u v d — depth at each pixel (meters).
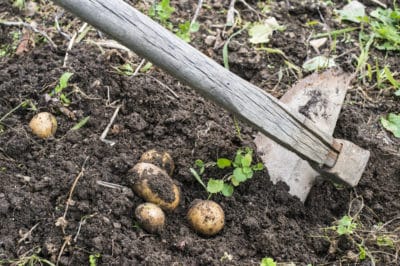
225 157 1.38
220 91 1.20
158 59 1.17
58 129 1.40
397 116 1.49
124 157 1.34
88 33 1.59
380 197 1.39
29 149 1.36
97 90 1.44
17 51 1.55
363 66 1.58
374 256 1.30
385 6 1.74
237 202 1.34
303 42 1.64
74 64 1.47
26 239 1.26
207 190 1.33
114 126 1.40
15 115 1.42
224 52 1.57
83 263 1.24
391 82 1.54
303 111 1.40
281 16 1.70
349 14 1.69
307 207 1.37
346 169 1.31
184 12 1.69
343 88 1.41
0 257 1.24
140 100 1.44
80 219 1.27
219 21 1.67
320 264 1.29
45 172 1.32
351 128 1.46
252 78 1.58
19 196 1.29
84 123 1.40
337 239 1.31
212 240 1.29
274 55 1.61
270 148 1.39
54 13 1.66
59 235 1.26
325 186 1.39
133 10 1.16
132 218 1.29
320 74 1.42
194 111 1.44
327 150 1.30
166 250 1.27
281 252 1.29
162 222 1.27
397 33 1.66
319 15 1.71
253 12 1.70
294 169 1.37
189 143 1.40
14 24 1.62
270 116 1.24
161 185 1.28
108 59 1.50
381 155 1.43
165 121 1.42
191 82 1.19
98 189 1.29
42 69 1.49
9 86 1.44
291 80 1.56
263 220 1.32
